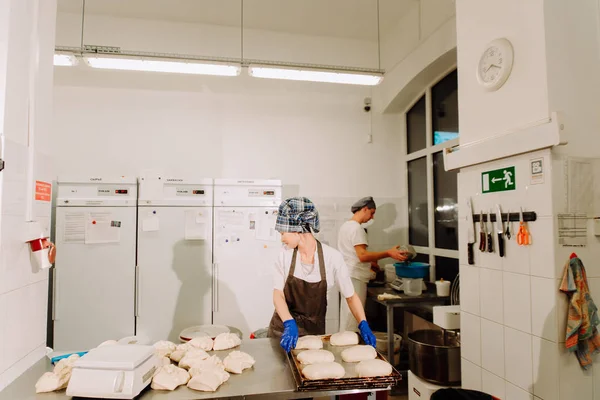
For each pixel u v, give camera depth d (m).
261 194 3.37
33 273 1.56
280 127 4.07
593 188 1.55
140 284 3.11
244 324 3.29
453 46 3.05
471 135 1.95
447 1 3.10
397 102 4.15
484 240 1.83
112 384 1.19
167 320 3.15
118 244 3.09
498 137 1.71
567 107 1.51
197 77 3.91
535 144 1.50
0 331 1.31
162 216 3.18
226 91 3.97
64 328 3.00
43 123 1.66
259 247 3.34
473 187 1.94
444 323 2.24
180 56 2.83
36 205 1.58
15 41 1.41
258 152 4.01
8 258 1.36
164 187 3.20
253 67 2.99
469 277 1.97
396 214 4.32
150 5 3.54
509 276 1.69
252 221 3.33
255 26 3.96
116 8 3.58
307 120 4.14
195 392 1.27
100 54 2.71
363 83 3.36
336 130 4.21
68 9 3.58
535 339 1.55
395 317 4.11
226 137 3.94
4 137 1.32
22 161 1.46
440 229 3.78
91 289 3.04
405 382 3.36
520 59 1.62
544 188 1.50
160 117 3.81
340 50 4.22
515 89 1.65
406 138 4.35
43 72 1.65
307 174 4.11
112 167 3.69
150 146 3.78
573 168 1.51
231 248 3.29
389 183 4.31
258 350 1.71
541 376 1.52
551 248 1.47
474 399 1.51
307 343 1.67
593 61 1.58
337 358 1.58
